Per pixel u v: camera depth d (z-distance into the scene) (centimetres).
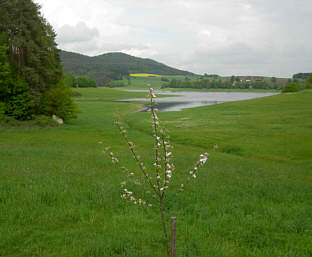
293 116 5822
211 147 3306
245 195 1171
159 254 617
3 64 4269
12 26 4434
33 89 4622
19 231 718
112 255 612
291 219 870
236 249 669
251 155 2853
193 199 1069
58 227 774
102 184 1181
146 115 7288
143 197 1055
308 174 1847
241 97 19350
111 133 4225
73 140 3400
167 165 527
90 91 18300
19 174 1357
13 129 3925
